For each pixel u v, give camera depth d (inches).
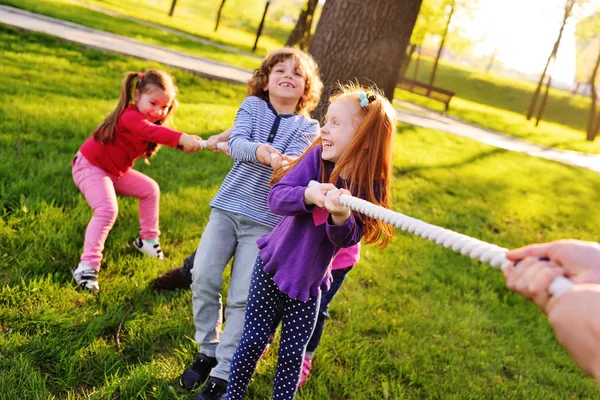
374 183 84.6
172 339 115.1
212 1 2539.4
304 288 86.2
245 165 107.2
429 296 166.1
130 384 98.6
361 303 149.7
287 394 92.0
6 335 104.1
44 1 665.6
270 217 105.3
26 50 363.9
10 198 151.0
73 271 126.0
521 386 134.3
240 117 110.6
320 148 88.4
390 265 179.8
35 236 134.3
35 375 94.5
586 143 942.4
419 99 956.6
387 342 133.0
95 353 105.7
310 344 112.8
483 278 190.5
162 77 135.1
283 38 2257.6
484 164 417.1
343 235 75.9
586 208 355.6
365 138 81.7
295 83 110.0
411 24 237.9
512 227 271.7
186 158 230.4
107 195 130.6
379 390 118.0
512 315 171.2
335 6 236.8
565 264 32.5
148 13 1225.4
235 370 92.2
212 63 565.6
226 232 106.4
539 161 518.0
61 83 307.4
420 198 273.4
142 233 142.5
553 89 2255.2
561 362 151.6
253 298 92.3
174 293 129.7
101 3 1034.1
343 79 234.7
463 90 2107.5
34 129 213.3
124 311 119.3
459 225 247.4
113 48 438.3
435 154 402.9
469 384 127.7
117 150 133.2
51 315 109.3
